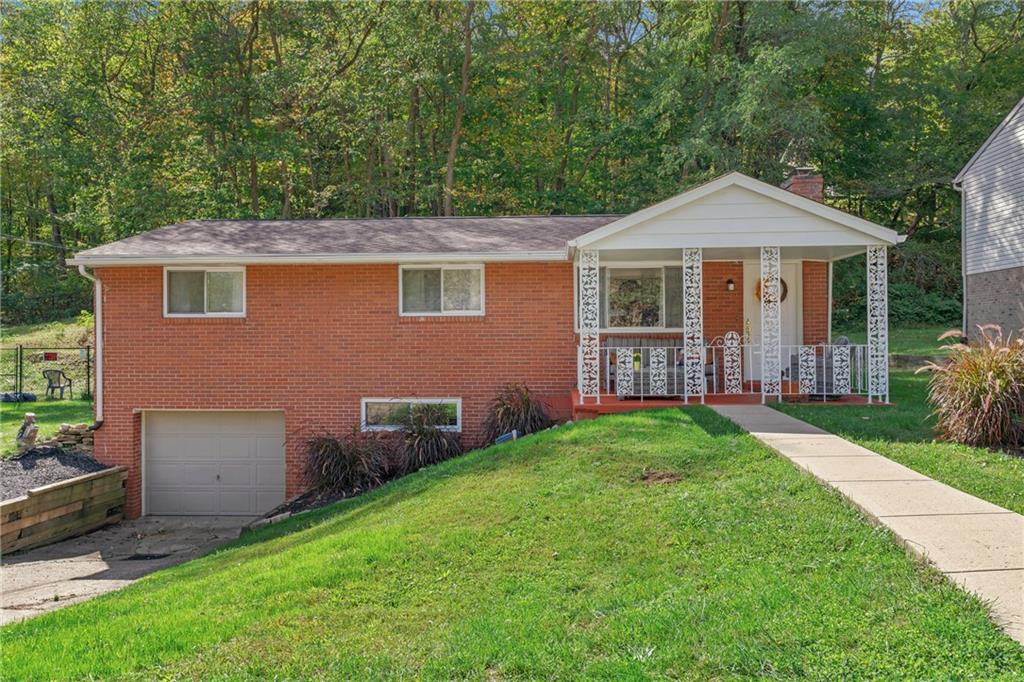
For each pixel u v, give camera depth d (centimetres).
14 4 2641
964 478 705
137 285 1301
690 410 1073
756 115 2256
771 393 1182
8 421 1608
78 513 1175
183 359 1305
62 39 2645
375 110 2569
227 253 1252
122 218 2338
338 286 1305
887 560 497
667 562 546
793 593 460
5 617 733
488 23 2661
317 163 2761
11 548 1038
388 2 2505
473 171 2761
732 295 1401
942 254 3059
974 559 480
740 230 1146
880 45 3022
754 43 2377
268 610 517
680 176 2575
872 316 1175
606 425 986
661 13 2667
